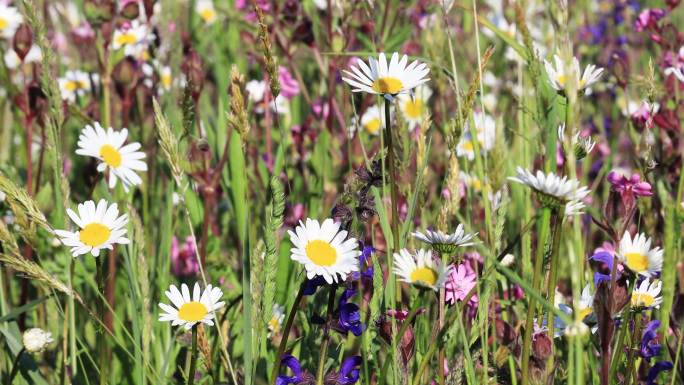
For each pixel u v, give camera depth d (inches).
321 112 59.3
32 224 41.7
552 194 35.2
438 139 59.0
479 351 39.4
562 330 39.7
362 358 39.8
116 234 39.4
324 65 59.4
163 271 48.4
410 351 38.0
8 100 61.1
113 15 54.2
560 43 35.4
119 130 56.0
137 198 56.3
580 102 35.1
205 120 57.5
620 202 38.3
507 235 49.3
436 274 36.5
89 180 54.8
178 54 57.8
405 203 48.7
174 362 45.5
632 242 38.4
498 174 43.8
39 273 39.3
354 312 38.2
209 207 52.1
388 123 39.2
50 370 47.4
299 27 59.0
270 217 38.0
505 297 47.3
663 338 39.7
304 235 36.8
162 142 39.0
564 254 49.3
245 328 39.1
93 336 49.2
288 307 44.9
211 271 51.4
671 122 48.2
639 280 40.4
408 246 44.8
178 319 38.9
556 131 45.0
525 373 37.3
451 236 36.4
